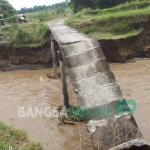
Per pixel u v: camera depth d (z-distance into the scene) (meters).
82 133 8.40
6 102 12.02
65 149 7.56
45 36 18.23
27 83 14.88
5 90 13.91
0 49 18.75
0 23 23.11
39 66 18.45
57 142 8.00
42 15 28.70
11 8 32.34
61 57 9.55
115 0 26.92
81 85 7.46
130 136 6.02
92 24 19.28
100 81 7.53
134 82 12.98
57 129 8.88
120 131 6.14
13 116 10.30
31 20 28.19
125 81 13.27
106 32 18.53
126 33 18.05
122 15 18.83
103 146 5.92
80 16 22.62
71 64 8.23
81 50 8.74
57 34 13.33
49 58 18.20
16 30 19.59
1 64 18.86
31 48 18.22
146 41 18.02
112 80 7.59
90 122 6.45
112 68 16.00
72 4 31.20
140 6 22.55
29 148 6.95
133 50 17.62
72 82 7.62
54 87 13.54
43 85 14.12
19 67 18.73
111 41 16.84
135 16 18.41
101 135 6.12
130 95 11.30
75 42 9.45
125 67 15.94
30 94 12.88
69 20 20.64
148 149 4.79
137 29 18.19
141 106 10.05
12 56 18.70
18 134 7.75
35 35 18.86
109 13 21.72
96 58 8.34
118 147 4.85
